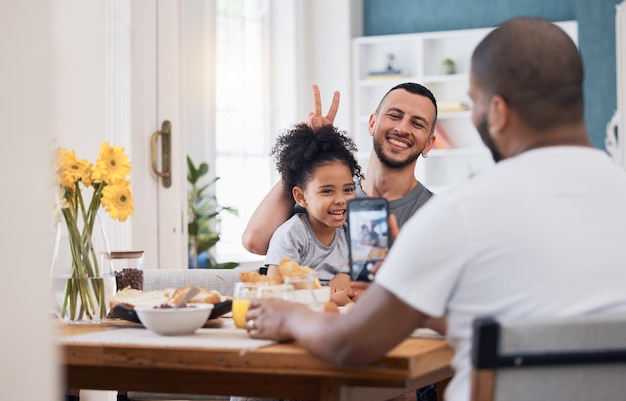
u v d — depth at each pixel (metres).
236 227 6.63
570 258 1.35
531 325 1.23
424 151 2.82
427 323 1.66
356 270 1.91
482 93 1.47
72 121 4.02
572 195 1.39
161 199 4.25
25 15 1.07
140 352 1.62
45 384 1.11
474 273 1.36
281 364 1.52
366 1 7.62
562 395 1.27
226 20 6.60
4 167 1.04
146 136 4.17
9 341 1.06
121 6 4.06
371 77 7.33
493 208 1.36
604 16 6.65
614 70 6.63
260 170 6.83
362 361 1.42
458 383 1.40
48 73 1.10
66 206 2.00
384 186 2.79
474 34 7.15
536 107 1.44
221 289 2.67
